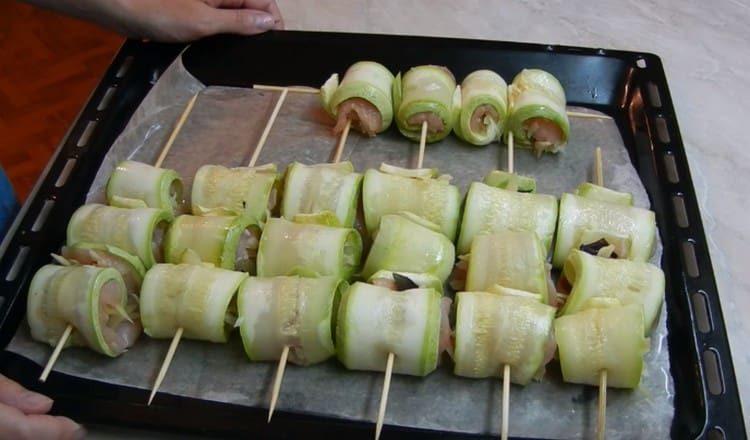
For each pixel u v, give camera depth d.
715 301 0.52
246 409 0.49
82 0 0.68
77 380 0.51
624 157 0.65
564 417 0.49
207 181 0.59
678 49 0.75
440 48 0.70
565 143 0.65
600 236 0.56
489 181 0.60
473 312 0.49
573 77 0.69
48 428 0.45
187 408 0.48
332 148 0.66
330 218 0.56
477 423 0.49
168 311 0.51
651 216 0.56
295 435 0.47
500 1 0.80
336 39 0.71
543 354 0.49
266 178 0.59
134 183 0.59
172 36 0.70
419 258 0.54
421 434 0.47
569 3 0.80
